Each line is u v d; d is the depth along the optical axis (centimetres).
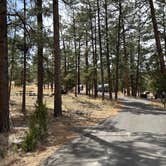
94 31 4953
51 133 1695
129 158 1119
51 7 2433
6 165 1090
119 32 4744
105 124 2112
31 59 2658
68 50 5428
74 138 1573
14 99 3966
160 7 4634
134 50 6538
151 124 2059
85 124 2136
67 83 5538
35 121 1523
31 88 6712
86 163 1065
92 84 5891
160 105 3934
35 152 1279
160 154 1174
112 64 5862
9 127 1698
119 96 6475
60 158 1152
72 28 4869
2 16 1672
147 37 4741
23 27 2022
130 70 6844
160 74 3697
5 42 1688
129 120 2309
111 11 4612
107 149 1284
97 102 4028
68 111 2855
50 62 2756
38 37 2133
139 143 1400
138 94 7800
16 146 1305
